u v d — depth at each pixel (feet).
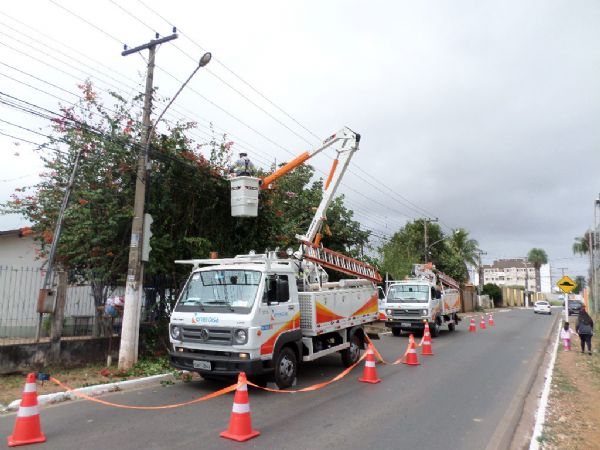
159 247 38.29
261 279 28.07
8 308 38.11
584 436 21.29
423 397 28.50
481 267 205.36
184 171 40.34
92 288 39.09
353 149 45.24
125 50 37.19
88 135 37.42
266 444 19.33
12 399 25.53
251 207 43.19
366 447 19.33
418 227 148.66
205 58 33.65
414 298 65.67
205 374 27.78
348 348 37.91
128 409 24.52
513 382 33.96
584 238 201.16
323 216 45.88
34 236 49.60
